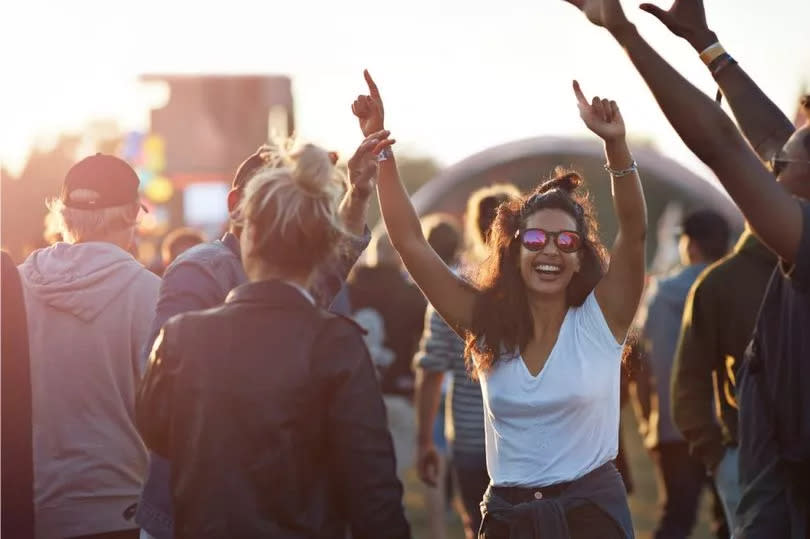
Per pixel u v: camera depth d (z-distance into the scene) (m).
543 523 6.62
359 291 13.00
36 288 7.37
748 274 8.45
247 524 5.18
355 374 5.26
